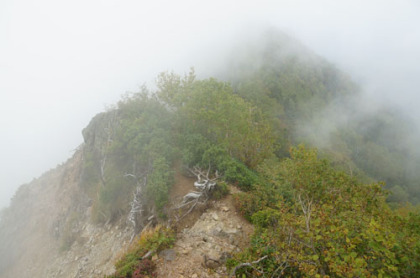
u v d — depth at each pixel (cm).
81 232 1988
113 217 1792
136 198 1494
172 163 1688
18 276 2355
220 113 1827
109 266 1336
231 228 1118
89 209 2133
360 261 525
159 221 1324
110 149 1998
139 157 1780
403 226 738
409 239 600
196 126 1909
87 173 2373
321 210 738
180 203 1348
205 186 1338
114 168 1977
